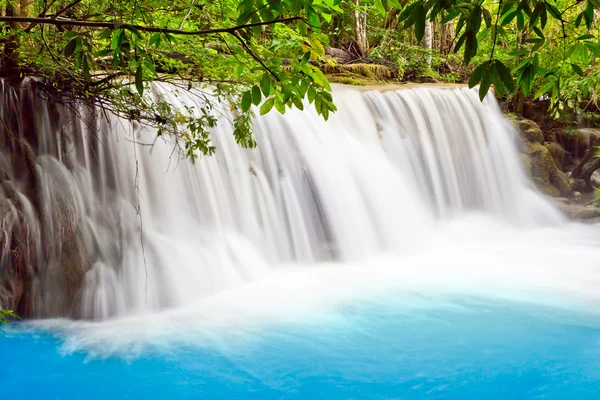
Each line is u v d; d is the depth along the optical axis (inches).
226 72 256.8
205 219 327.6
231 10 234.1
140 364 216.1
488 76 82.7
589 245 426.9
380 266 357.1
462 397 192.2
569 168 582.6
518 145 543.5
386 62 644.1
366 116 449.1
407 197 428.5
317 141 402.0
